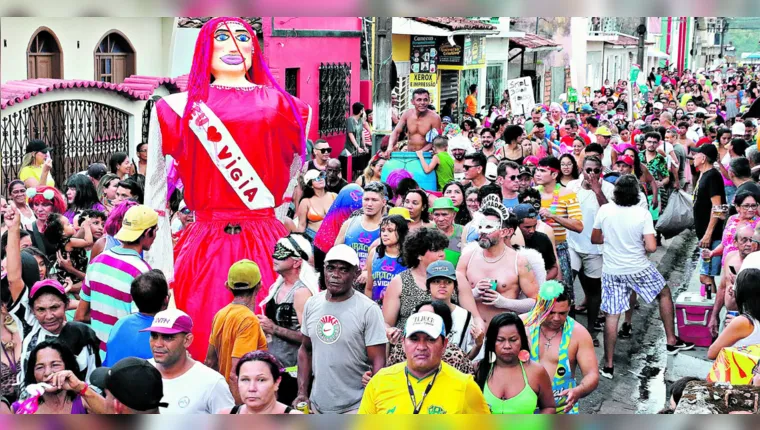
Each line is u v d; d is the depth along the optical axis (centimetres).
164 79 1642
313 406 666
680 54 6569
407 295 736
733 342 694
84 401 573
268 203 857
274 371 569
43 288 660
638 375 1008
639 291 1016
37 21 1470
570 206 1054
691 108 2992
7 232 660
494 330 620
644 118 2962
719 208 1186
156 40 1755
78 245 878
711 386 518
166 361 589
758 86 4112
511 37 3212
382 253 820
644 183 1490
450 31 2339
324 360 658
